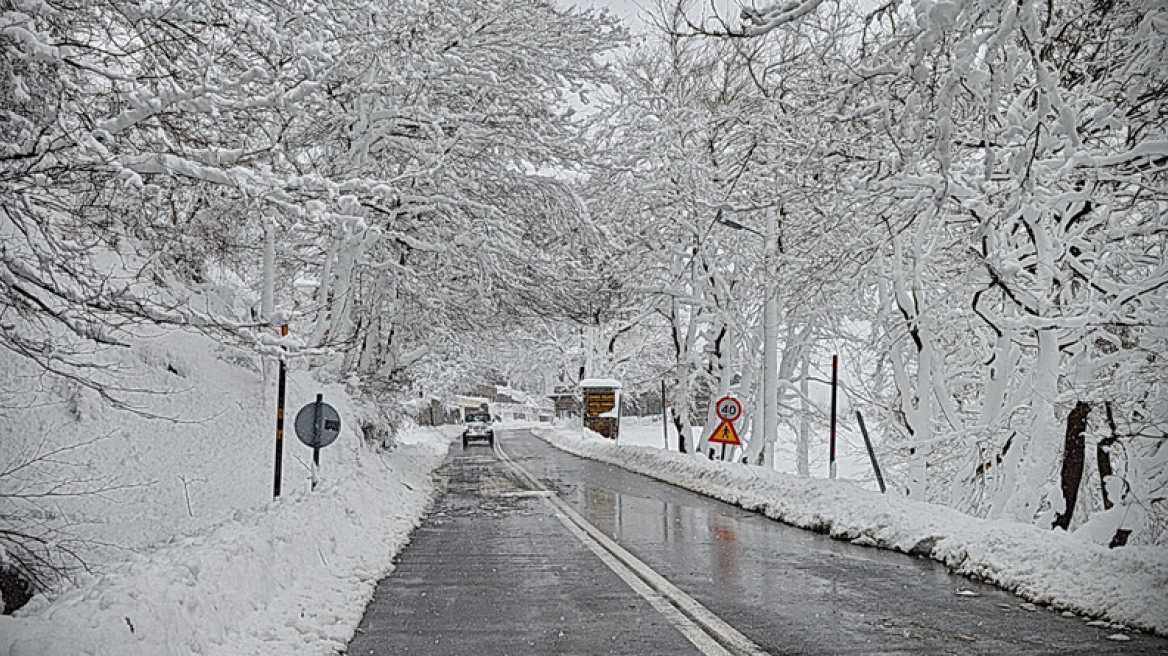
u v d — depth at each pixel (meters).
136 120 7.88
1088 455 15.73
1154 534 13.29
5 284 6.78
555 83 21.88
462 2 19.55
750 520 14.98
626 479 24.06
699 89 24.97
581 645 6.80
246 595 7.38
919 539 11.28
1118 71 11.87
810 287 17.20
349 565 9.98
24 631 5.04
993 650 6.51
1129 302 13.66
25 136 7.11
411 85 18.27
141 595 5.93
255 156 9.56
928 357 17.16
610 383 48.81
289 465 16.08
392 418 26.27
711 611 7.94
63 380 14.07
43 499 11.66
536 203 22.92
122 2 7.98
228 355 19.42
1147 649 6.50
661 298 29.75
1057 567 8.61
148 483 13.25
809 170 14.10
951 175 13.54
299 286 29.80
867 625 7.35
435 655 6.57
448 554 11.41
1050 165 12.25
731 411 21.98
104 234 9.22
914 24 9.68
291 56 10.02
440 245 21.45
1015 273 14.19
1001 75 9.69
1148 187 11.95
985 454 17.61
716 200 22.12
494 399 110.62
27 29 7.16
